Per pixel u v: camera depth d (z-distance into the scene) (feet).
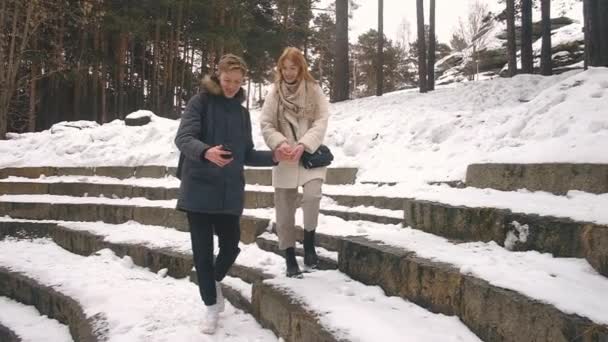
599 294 7.27
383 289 10.57
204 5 63.87
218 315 11.40
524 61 49.83
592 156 11.51
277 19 81.51
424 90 50.80
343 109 41.78
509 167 13.10
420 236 11.96
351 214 16.37
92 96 68.74
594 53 34.06
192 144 10.23
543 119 16.80
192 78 81.05
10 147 33.45
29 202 24.57
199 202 10.68
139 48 78.43
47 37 59.00
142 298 13.61
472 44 105.91
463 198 12.50
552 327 6.61
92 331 11.61
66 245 20.88
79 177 27.61
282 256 14.75
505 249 10.12
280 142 11.44
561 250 9.14
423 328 8.42
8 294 16.72
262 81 86.33
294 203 12.23
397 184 18.25
